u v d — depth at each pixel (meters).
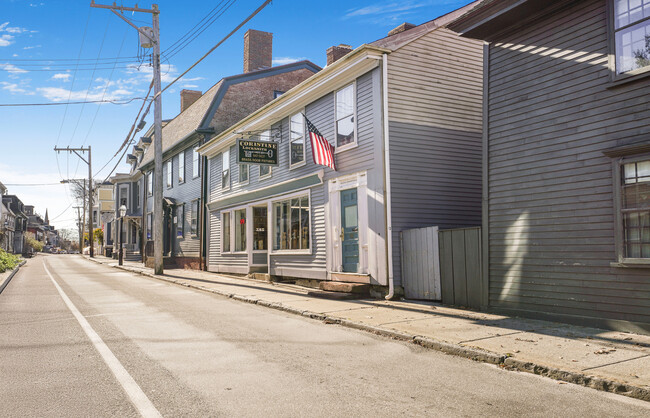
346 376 5.82
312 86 15.42
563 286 9.11
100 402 4.84
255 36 28.08
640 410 4.79
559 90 9.41
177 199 29.58
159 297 13.66
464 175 13.91
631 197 8.12
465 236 11.17
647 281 7.84
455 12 14.20
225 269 22.78
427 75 13.59
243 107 26.00
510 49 10.47
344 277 14.10
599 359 6.38
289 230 17.41
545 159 9.59
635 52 8.22
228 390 5.23
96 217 86.38
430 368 6.27
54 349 7.10
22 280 19.91
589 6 8.97
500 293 10.30
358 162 13.69
